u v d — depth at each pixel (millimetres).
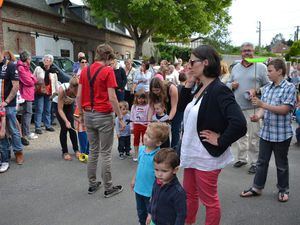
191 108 2596
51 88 7457
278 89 3805
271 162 5418
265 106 3672
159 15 20438
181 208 2418
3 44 16484
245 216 3531
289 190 4234
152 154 2951
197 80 2758
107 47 3846
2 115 4871
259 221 3422
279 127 3770
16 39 17422
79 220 3494
